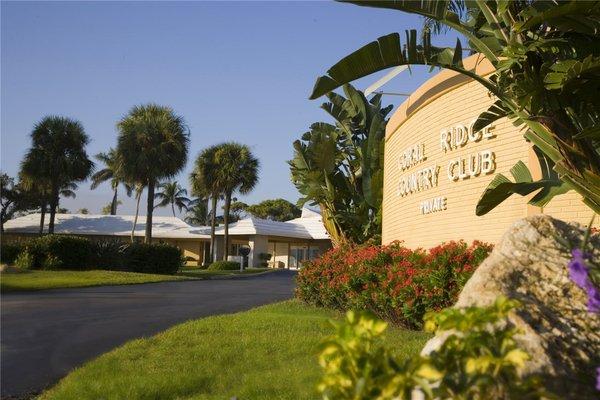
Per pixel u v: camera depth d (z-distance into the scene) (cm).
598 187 717
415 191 1485
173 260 3459
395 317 1124
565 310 363
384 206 1881
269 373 753
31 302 1599
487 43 802
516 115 789
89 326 1230
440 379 277
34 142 4753
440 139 1343
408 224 1533
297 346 921
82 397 672
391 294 1096
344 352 276
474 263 1006
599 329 354
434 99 1377
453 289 1011
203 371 777
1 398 700
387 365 271
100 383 712
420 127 1450
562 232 409
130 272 3047
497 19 795
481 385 275
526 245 400
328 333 1043
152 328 1220
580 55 731
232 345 945
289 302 1672
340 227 2419
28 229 5488
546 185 782
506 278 380
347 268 1335
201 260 5766
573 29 687
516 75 765
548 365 327
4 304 1536
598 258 395
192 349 916
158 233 5500
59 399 671
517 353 270
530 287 377
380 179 2245
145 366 806
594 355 341
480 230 1208
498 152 1181
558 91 718
